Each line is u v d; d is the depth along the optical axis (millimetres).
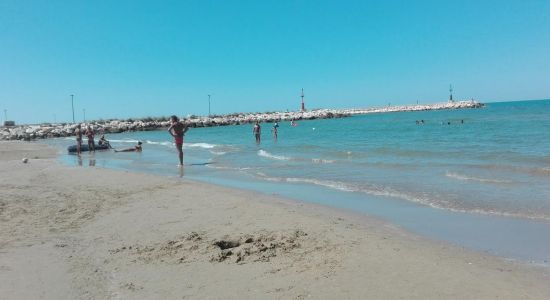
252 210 9227
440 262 5711
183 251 6504
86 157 26609
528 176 13172
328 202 10484
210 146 34594
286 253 6254
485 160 17500
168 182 13656
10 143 49656
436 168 15641
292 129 66125
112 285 5172
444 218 8508
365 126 64250
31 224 8344
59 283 5238
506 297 4539
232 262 5961
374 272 5344
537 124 43406
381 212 9195
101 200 10875
